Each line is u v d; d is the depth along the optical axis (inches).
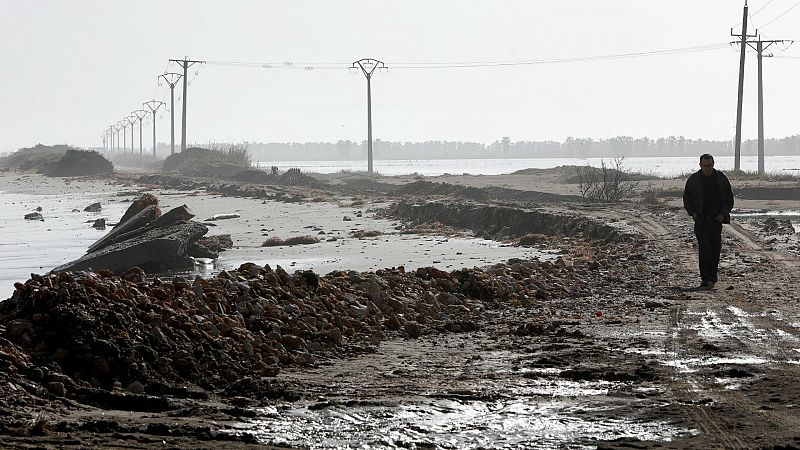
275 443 459.5
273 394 593.3
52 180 7278.5
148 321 673.6
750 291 1087.6
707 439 467.8
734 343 754.2
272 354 712.4
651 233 1843.0
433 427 497.7
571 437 476.1
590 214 2241.6
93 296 669.9
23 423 474.6
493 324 909.2
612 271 1336.1
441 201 2970.0
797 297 1027.3
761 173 4443.9
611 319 909.8
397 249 1921.8
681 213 2212.1
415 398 574.6
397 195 3865.7
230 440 462.6
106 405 553.0
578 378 637.9
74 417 501.4
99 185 6151.6
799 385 588.4
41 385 563.8
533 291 1105.4
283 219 2942.9
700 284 1170.0
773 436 469.7
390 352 768.3
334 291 935.0
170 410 543.5
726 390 580.4
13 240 2637.8
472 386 615.8
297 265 1704.0
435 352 762.8
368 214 3011.8
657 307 981.8
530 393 587.5
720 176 1155.3
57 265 2007.9
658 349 735.1
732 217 2134.6
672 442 463.8
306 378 653.9
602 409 537.0
